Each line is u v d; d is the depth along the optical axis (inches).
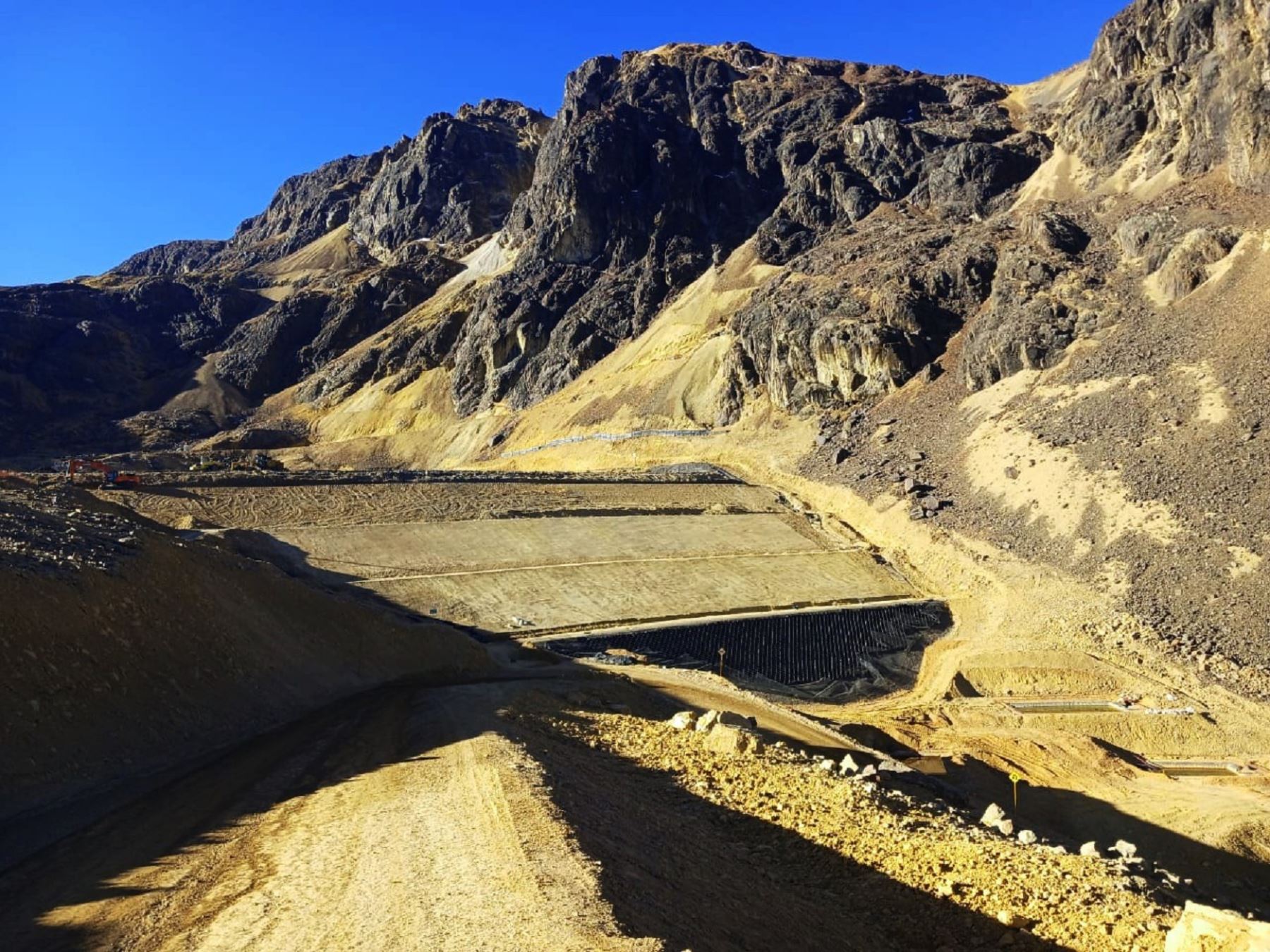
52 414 7327.8
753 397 4928.6
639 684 1784.0
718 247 6737.2
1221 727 1953.7
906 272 4628.4
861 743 1616.6
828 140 6894.7
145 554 1120.2
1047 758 1769.2
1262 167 3634.4
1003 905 578.9
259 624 1262.3
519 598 2519.7
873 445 3978.8
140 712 848.9
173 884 478.0
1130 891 642.2
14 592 811.4
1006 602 2704.2
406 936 389.4
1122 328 3550.7
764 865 603.8
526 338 6712.6
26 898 462.9
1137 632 2345.0
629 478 3878.0
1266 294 3137.3
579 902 414.0
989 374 3863.2
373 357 7795.3
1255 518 2456.9
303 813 621.3
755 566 3009.4
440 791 652.7
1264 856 1421.0
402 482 3331.7
